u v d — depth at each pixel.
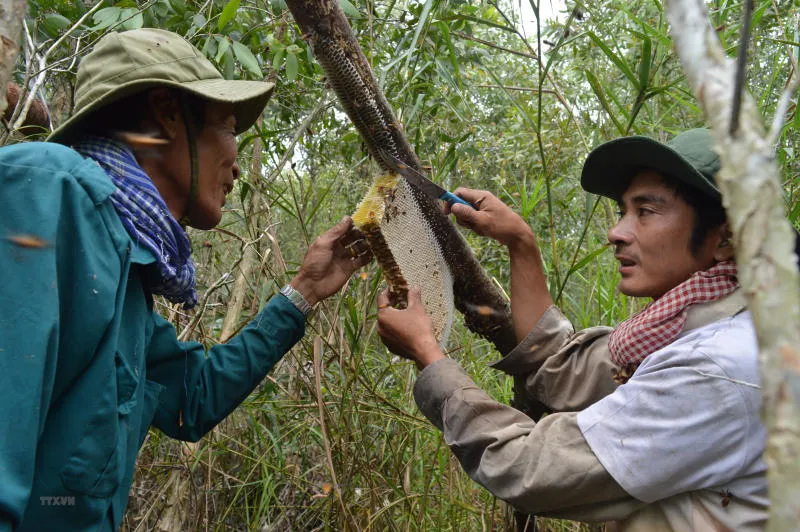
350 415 2.08
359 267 1.62
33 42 1.88
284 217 2.96
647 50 1.65
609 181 1.42
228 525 2.35
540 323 1.56
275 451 2.36
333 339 2.13
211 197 1.33
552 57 1.72
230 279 2.33
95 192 1.02
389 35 2.69
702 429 1.07
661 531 1.15
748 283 0.39
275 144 2.60
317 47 1.32
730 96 0.40
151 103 1.24
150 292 1.24
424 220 1.53
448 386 1.32
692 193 1.21
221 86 1.29
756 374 1.05
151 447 2.30
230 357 1.52
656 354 1.16
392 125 1.44
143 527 2.31
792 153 1.93
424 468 2.36
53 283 0.92
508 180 3.48
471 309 1.64
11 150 0.99
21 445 0.85
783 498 0.36
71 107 2.33
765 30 2.22
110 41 1.26
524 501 1.19
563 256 3.07
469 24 2.62
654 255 1.25
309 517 2.43
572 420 1.18
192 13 2.32
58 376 0.98
